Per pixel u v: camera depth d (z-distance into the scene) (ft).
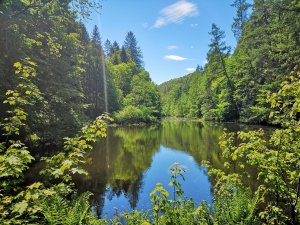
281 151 14.20
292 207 14.75
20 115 14.83
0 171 11.12
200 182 35.53
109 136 95.66
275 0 91.91
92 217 16.92
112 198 31.09
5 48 36.70
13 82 35.04
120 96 194.08
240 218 15.43
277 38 91.15
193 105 235.20
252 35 108.88
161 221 13.48
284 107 14.16
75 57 70.08
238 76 139.03
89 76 150.82
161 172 42.83
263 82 115.65
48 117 51.19
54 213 12.69
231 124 133.08
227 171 35.06
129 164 49.06
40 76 49.42
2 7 36.01
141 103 202.28
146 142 78.59
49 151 52.70
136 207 28.30
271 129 91.71
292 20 81.46
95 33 213.46
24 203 10.91
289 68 80.84
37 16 48.49
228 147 16.52
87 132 13.66
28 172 38.32
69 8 44.55
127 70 230.89
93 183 36.96
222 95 154.51
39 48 52.39
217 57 150.71
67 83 61.87
